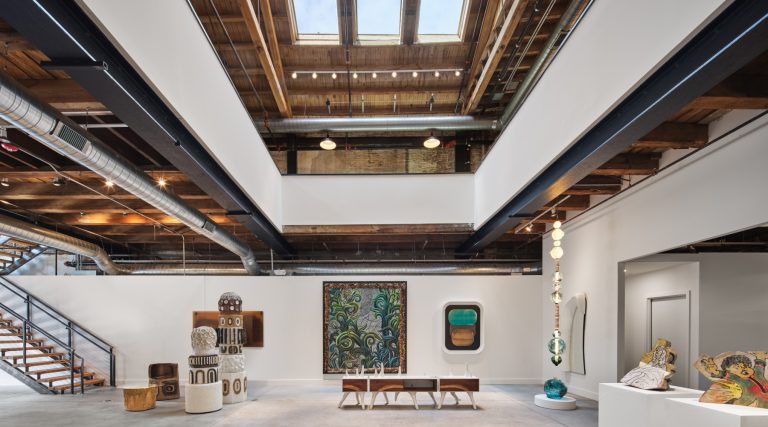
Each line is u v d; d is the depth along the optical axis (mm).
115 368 11242
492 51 8430
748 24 2979
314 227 10859
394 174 10938
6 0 2846
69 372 11133
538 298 11711
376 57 9938
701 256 8469
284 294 11555
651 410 4969
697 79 3551
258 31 7660
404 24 8945
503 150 8422
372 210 10852
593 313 9172
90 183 8477
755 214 5105
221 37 9094
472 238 11977
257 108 11930
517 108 7555
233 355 9055
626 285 11383
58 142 4562
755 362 4387
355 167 13352
